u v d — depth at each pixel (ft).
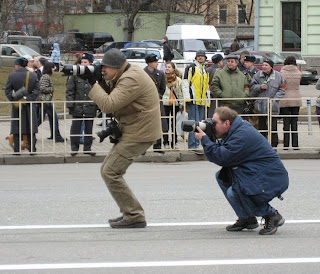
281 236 36.50
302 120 91.91
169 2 200.34
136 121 37.65
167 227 38.88
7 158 67.26
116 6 222.89
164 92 67.72
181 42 158.30
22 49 164.14
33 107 67.51
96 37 201.57
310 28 178.81
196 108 67.72
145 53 138.41
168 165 65.57
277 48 179.93
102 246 34.60
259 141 35.73
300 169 62.08
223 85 67.72
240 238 36.11
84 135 67.72
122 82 36.76
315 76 162.91
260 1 180.14
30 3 200.95
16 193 50.39
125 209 38.65
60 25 200.95
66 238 36.42
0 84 127.95
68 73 36.63
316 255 32.68
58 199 47.75
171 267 30.78
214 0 256.73
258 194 35.70
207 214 42.29
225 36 260.01
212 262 31.53
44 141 75.41
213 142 36.11
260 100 68.49
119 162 38.01
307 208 44.11
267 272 30.09
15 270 30.53
